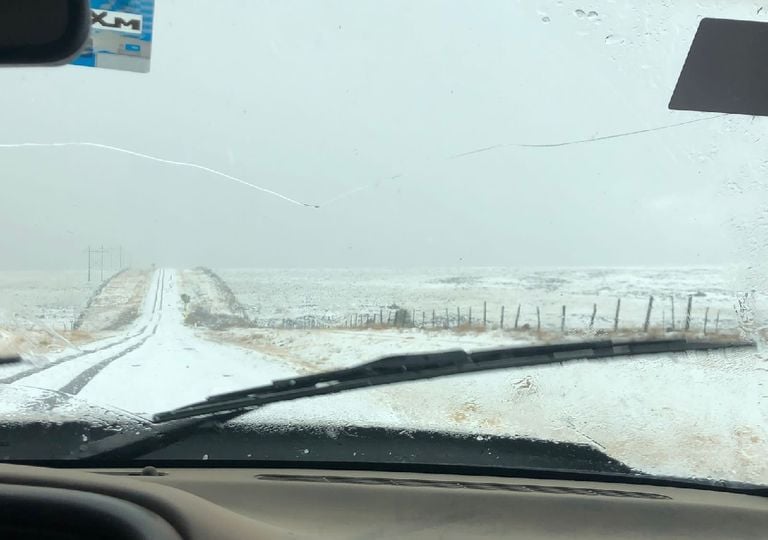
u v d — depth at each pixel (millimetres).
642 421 3631
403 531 2795
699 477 3227
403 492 3049
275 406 3553
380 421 3492
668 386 4020
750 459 3336
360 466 3379
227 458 3348
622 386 4023
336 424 3426
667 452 3367
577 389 4023
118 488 2264
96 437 3320
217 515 2285
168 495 2268
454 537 2764
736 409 3762
